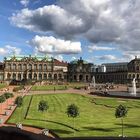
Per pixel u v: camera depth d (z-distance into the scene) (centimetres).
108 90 18912
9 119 6456
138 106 9331
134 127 5338
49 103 10044
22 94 14925
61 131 5094
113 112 7744
